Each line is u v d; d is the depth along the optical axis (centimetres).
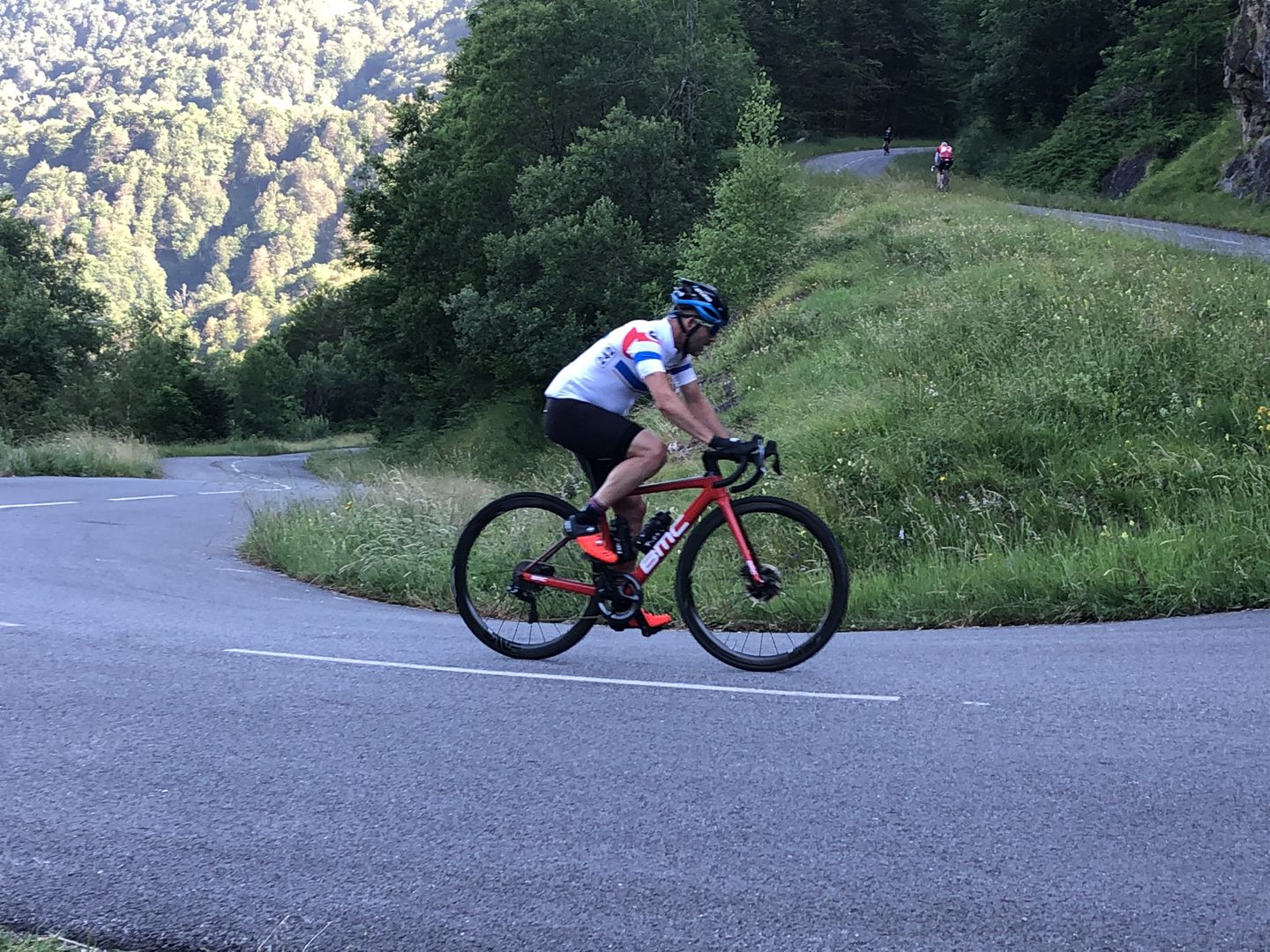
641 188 3147
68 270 5750
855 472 1014
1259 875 296
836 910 284
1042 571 740
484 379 3719
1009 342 1323
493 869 312
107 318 5762
